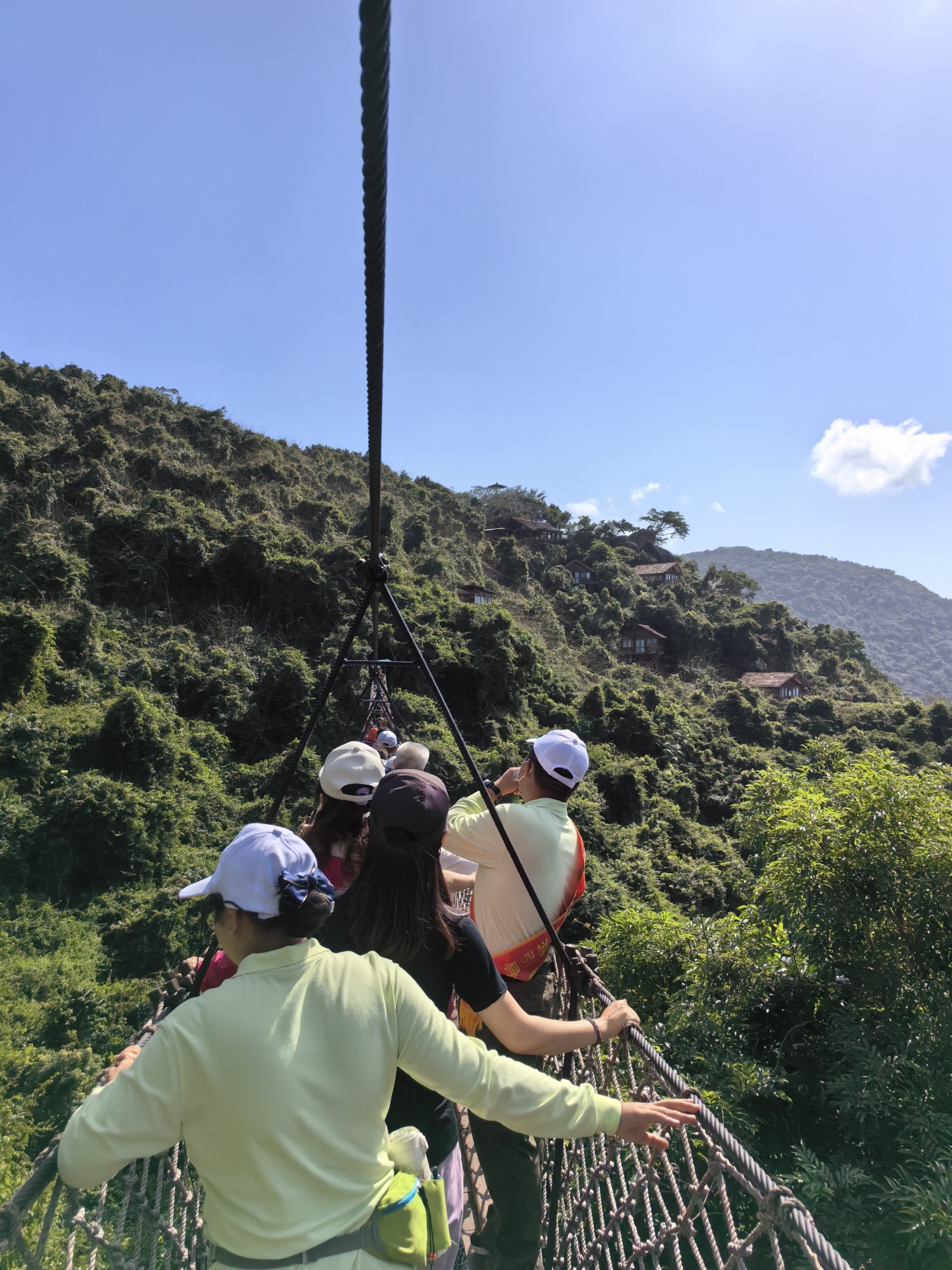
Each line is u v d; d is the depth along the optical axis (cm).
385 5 77
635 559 7881
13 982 1350
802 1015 591
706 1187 151
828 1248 114
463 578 4953
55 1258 468
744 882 704
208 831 2027
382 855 169
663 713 3938
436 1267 168
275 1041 121
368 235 110
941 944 520
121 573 3045
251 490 4034
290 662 2733
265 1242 114
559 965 250
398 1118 168
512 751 2889
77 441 3669
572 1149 245
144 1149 117
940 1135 442
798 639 7269
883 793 554
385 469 6066
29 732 1988
